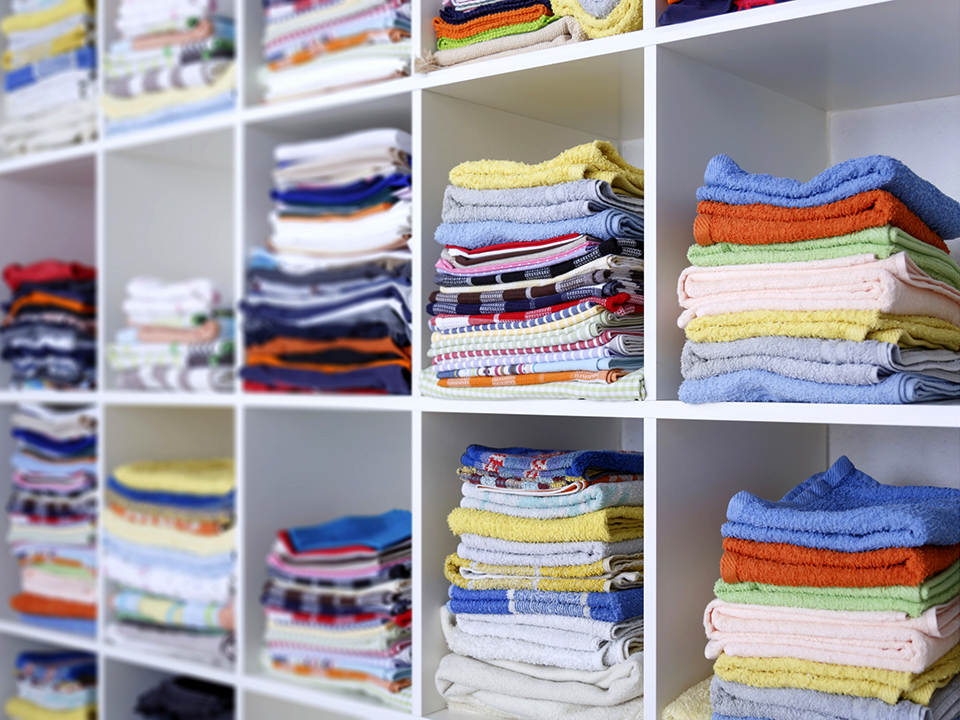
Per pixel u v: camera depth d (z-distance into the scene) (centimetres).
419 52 140
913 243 103
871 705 98
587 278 119
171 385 175
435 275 135
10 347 200
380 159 150
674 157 118
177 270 198
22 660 204
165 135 173
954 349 112
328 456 176
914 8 102
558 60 123
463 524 131
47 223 214
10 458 208
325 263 156
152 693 187
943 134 136
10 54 206
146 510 178
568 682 123
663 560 115
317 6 156
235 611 164
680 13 113
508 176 127
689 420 120
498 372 127
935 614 96
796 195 105
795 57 120
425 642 137
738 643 107
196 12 171
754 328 106
